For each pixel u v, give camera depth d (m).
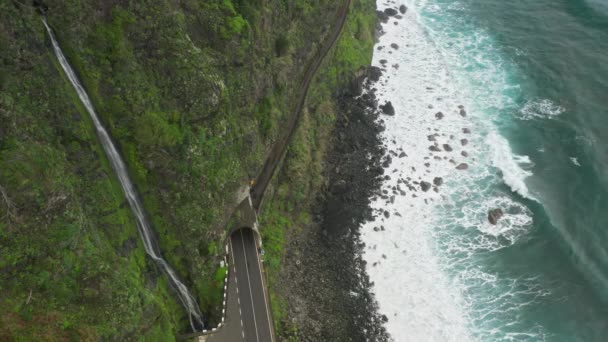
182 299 49.28
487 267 60.91
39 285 35.53
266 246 58.19
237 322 49.97
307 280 58.66
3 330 32.91
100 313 38.00
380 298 58.25
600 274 59.28
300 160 65.44
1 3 35.53
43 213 36.53
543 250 62.06
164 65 47.03
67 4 39.94
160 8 46.75
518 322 55.97
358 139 74.44
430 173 71.31
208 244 51.03
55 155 38.72
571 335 54.62
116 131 44.22
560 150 72.75
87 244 39.22
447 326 55.88
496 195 68.31
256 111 60.91
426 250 62.75
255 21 59.41
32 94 37.75
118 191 44.28
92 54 42.25
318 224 64.69
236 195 54.66
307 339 53.28
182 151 47.56
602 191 67.06
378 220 65.56
